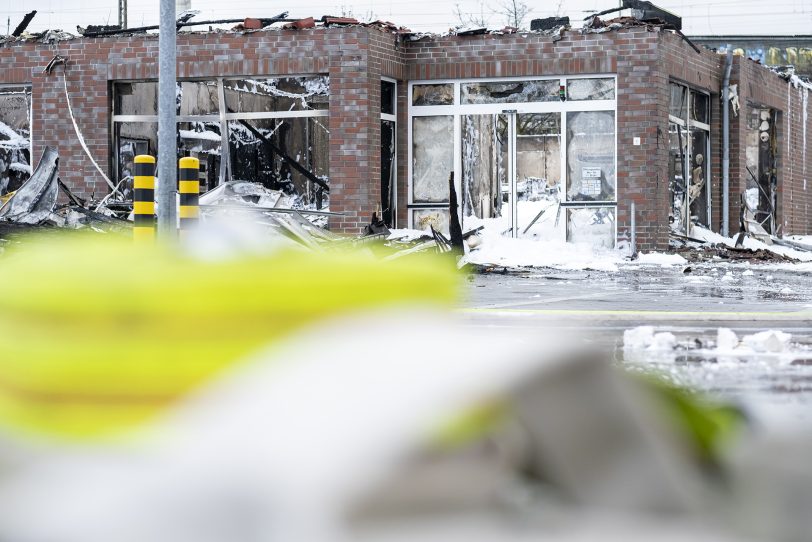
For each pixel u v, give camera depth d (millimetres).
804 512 2527
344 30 43188
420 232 40406
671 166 47062
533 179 45062
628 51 43594
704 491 2443
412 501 1942
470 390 2020
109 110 45406
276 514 1887
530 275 34312
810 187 64000
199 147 45250
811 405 10938
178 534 1921
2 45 46062
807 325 20266
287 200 38125
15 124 46938
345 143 43250
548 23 46719
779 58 123562
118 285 2586
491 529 1997
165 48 26672
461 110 45312
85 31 46938
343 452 1921
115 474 2088
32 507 2061
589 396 2209
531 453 2102
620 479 2213
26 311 2617
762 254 46406
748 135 57812
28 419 2521
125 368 2496
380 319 2432
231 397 2145
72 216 32531
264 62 43906
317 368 2115
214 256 2883
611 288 29062
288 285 2584
